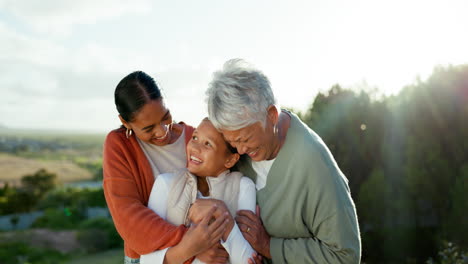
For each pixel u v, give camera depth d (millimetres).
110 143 1989
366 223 11711
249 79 1699
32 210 37250
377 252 11414
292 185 1858
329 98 12391
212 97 1713
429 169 11266
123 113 1880
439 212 11320
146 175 1979
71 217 30656
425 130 11664
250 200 1950
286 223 1893
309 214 1852
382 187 11219
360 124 11945
